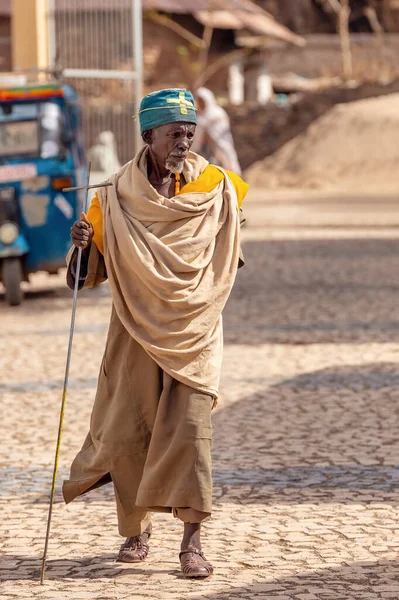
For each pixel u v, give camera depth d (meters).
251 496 12.27
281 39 88.69
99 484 10.17
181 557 9.74
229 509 11.79
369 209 59.47
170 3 80.25
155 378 9.73
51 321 25.88
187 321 9.66
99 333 23.98
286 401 17.31
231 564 10.00
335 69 106.50
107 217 9.77
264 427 15.64
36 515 11.77
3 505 12.15
